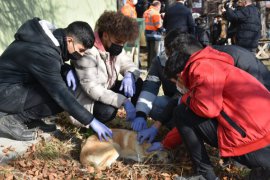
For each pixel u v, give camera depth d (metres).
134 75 4.08
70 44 3.48
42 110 3.77
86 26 3.48
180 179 3.10
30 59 3.50
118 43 3.70
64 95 3.45
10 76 3.65
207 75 2.79
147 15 9.33
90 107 3.81
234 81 2.84
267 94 2.88
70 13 7.41
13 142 3.70
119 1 10.12
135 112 3.76
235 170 3.41
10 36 5.72
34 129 3.84
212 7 14.55
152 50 9.39
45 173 3.17
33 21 3.60
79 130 4.09
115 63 3.98
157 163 3.47
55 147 3.68
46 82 3.48
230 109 2.81
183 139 3.08
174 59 2.97
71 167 3.34
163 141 3.55
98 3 8.62
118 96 3.72
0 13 5.59
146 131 3.60
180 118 3.04
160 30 9.55
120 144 3.51
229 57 2.98
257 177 2.85
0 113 3.69
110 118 3.84
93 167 3.29
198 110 2.82
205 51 2.92
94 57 3.68
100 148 3.38
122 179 3.20
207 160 3.06
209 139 3.01
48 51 3.46
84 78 3.68
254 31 8.73
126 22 3.61
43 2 6.60
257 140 2.74
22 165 3.27
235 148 2.80
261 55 12.54
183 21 8.51
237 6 8.98
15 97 3.67
